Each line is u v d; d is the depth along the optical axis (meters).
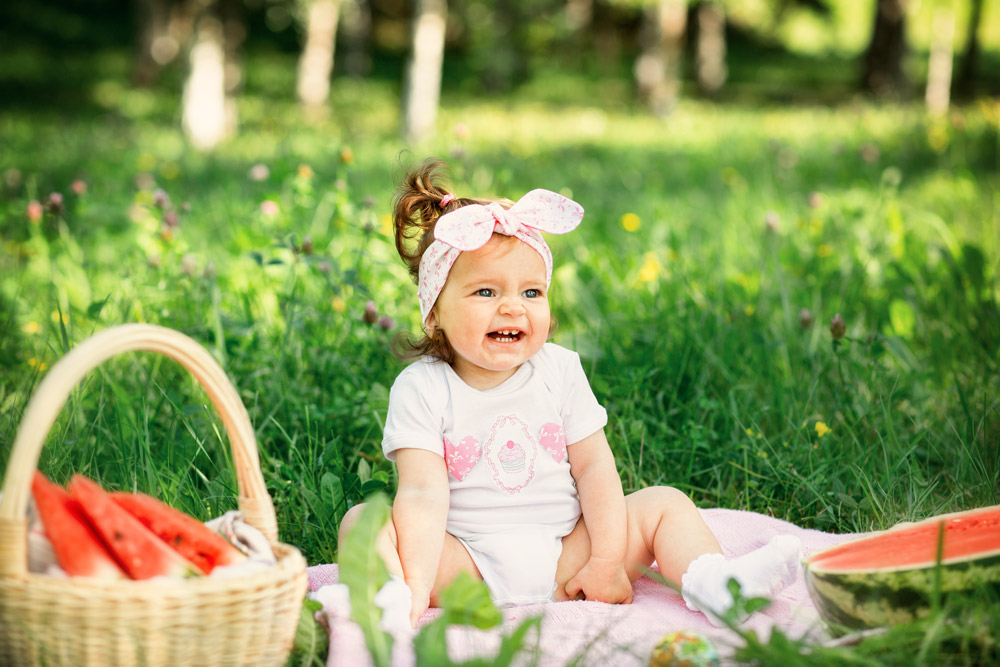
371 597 1.92
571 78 28.72
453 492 2.64
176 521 2.06
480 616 2.05
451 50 31.61
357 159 11.79
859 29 34.19
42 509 1.91
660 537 2.60
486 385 2.70
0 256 6.00
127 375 3.88
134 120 19.31
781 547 2.37
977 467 3.22
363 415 3.68
